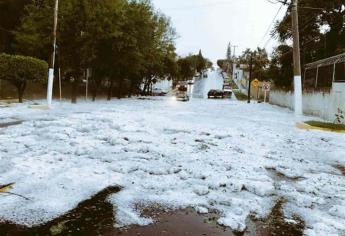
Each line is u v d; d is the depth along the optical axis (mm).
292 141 11750
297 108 20906
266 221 4945
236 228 4625
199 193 5801
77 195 5449
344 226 4844
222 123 16000
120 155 7898
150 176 6570
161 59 53625
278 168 7848
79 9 24703
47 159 7254
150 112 19766
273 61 40094
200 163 7648
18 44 32281
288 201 5781
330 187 6594
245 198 5773
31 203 5051
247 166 7676
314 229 4715
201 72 140625
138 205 5227
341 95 18547
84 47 25016
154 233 4398
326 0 33375
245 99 61188
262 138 11977
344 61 19125
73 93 25406
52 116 14758
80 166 6930
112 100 34156
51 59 19031
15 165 6660
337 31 35469
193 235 4395
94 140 9500
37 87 31969
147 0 34000
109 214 4875
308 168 8109
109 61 29453
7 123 12352
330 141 12203
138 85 57062
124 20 27766
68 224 4523
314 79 25188
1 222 4473
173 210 5113
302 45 36906
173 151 8680
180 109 24609
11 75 20188
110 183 6062
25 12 35375
